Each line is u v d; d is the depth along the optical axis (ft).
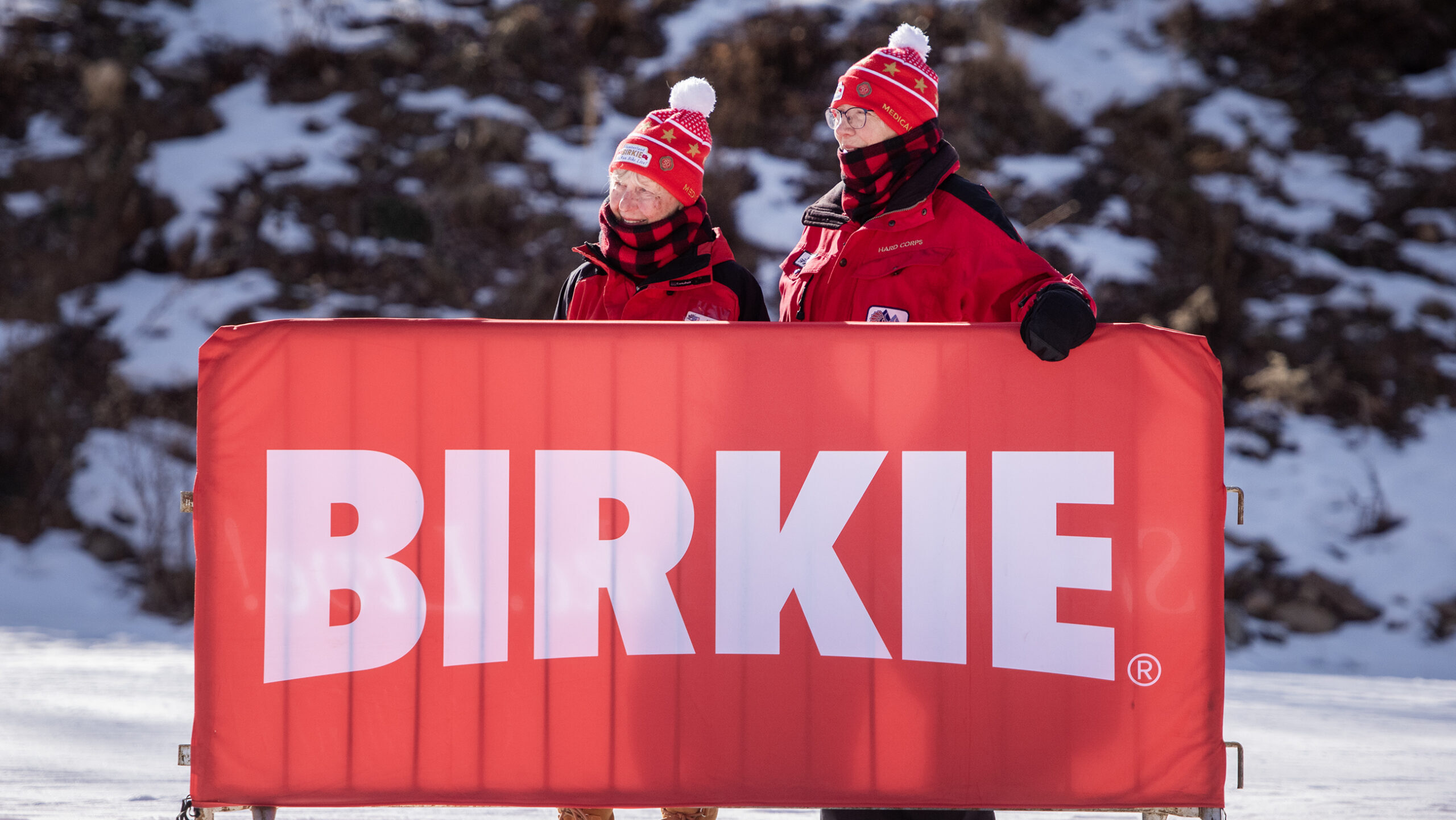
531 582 20.62
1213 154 101.04
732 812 31.99
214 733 20.20
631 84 109.19
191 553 74.84
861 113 23.61
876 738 20.53
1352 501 78.02
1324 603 70.90
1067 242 94.58
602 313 25.30
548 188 99.55
